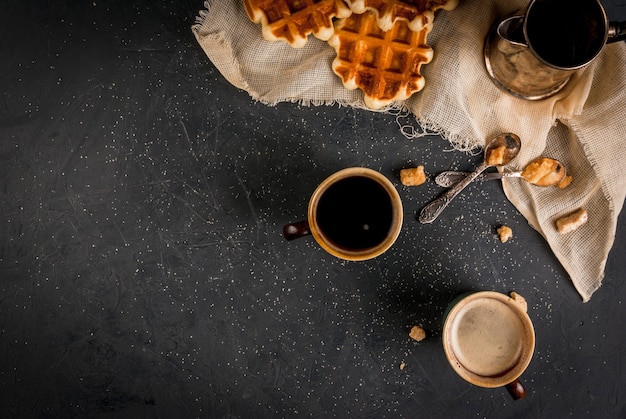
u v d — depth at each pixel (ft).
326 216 2.41
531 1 2.23
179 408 2.65
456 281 2.63
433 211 2.59
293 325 2.63
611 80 2.48
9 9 2.58
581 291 2.61
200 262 2.63
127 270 2.63
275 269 2.62
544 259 2.63
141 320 2.63
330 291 2.63
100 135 2.61
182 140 2.61
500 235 2.61
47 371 2.64
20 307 2.64
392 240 2.37
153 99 2.60
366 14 2.45
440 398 2.64
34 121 2.61
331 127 2.60
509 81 2.43
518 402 2.65
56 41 2.59
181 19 2.58
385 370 2.64
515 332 2.52
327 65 2.52
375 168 2.61
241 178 2.61
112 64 2.59
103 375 2.64
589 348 2.65
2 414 2.65
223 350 2.64
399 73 2.46
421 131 2.60
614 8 2.58
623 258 2.64
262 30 2.43
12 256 2.63
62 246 2.63
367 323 2.63
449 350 2.46
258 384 2.64
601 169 2.50
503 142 2.53
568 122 2.52
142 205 2.62
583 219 2.56
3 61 2.60
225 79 2.59
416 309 2.63
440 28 2.49
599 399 2.65
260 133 2.61
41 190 2.62
